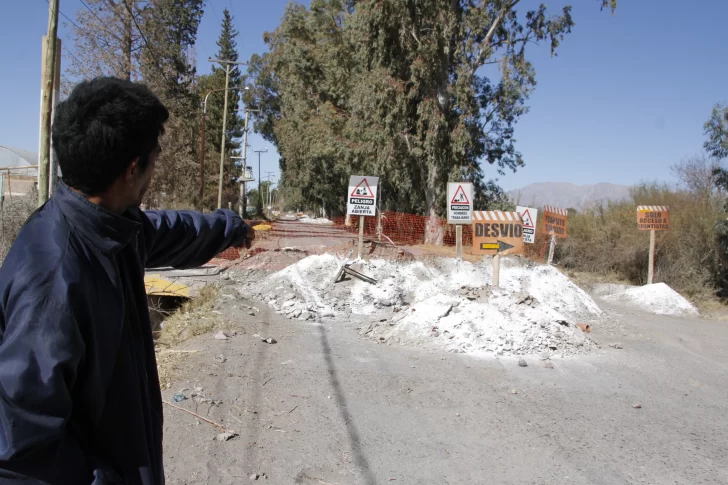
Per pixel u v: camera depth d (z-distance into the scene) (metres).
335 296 11.44
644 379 6.83
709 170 18.88
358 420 4.93
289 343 7.49
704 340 9.67
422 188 27.17
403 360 7.04
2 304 1.32
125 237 1.53
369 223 26.33
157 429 1.73
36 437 1.24
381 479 3.93
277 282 11.80
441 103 24.75
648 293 13.83
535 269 13.05
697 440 4.92
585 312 11.69
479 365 6.98
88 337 1.38
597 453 4.54
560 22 23.19
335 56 31.94
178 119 29.92
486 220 9.48
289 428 4.62
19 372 1.22
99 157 1.45
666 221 14.92
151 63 24.70
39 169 7.79
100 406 1.45
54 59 7.83
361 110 25.58
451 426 4.95
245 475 3.80
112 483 1.42
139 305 1.70
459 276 12.71
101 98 1.47
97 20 20.58
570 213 21.28
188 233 2.15
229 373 5.77
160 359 6.04
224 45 67.94
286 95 44.03
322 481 3.84
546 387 6.23
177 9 27.20
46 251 1.36
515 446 4.60
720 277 16.20
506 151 26.84
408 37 23.84
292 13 38.31
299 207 123.50
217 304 9.35
